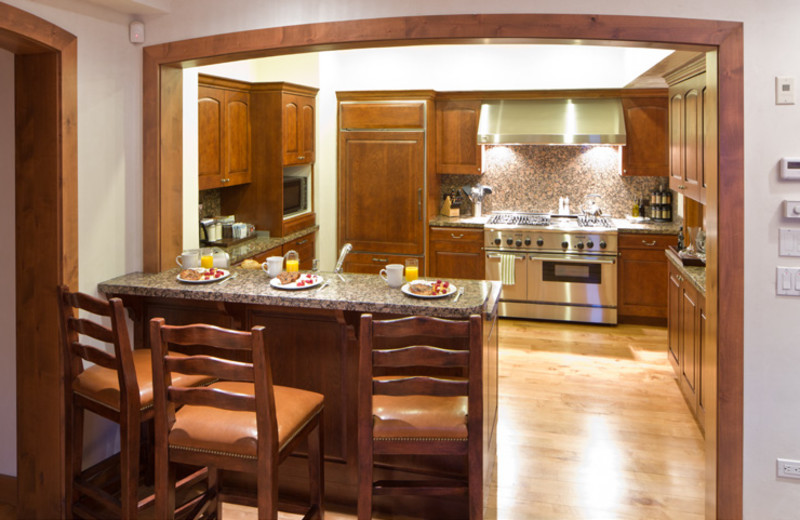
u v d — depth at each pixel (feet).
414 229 22.66
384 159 22.63
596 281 21.36
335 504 10.56
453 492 8.58
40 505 10.35
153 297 11.32
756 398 9.20
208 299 10.45
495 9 9.71
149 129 11.47
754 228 9.04
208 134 17.67
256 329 7.54
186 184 16.08
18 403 10.32
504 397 15.29
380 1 10.08
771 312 9.09
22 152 9.93
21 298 10.14
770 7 8.88
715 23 9.04
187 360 7.93
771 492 9.27
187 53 11.09
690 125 14.79
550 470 11.71
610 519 10.11
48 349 10.06
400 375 10.21
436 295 10.11
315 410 8.93
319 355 10.51
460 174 24.22
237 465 7.95
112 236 11.13
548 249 21.59
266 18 10.61
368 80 23.26
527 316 22.13
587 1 9.46
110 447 11.35
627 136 21.86
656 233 20.99
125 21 11.14
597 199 23.49
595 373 16.97
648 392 15.58
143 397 8.87
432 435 8.26
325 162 22.85
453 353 8.04
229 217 19.75
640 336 20.39
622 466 11.86
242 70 19.88
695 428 13.52
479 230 22.29
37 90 9.78
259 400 7.69
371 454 8.33
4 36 8.91
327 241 23.25
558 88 22.24
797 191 8.93
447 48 22.74
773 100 8.93
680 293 15.39
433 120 22.62
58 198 9.82
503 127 22.11
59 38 9.60
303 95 21.33
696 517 10.16
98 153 10.66
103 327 8.77
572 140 21.47
